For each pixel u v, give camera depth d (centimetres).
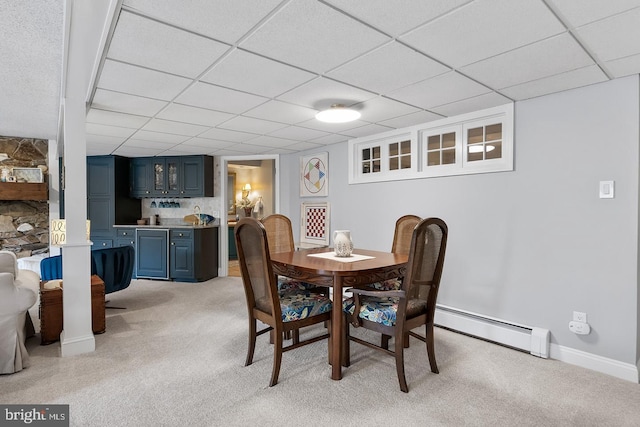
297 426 171
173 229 518
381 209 394
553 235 259
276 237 346
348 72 220
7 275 216
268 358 250
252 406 188
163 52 190
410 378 221
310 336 298
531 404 192
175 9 149
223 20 159
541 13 155
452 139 337
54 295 272
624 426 172
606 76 225
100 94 255
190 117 321
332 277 219
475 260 306
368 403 192
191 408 186
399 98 271
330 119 295
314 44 183
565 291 252
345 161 438
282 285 290
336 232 275
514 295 280
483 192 302
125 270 364
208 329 311
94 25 160
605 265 234
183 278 515
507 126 284
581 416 181
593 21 161
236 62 204
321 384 212
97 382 213
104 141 431
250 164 768
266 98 269
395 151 390
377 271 226
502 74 223
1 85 257
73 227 256
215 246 556
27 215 477
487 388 209
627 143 225
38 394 199
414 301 217
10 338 221
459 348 271
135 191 564
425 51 192
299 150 504
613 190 230
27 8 157
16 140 468
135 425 171
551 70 217
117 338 287
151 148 483
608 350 232
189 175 544
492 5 149
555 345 255
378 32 171
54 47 197
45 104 308
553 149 258
